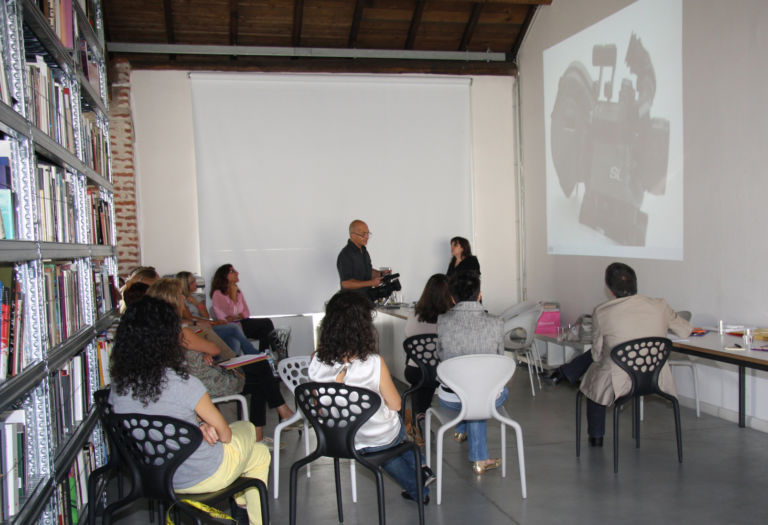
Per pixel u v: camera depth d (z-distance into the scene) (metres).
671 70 4.86
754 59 4.11
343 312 2.65
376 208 7.18
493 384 3.11
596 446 3.99
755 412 4.31
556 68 6.58
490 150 7.49
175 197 6.74
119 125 6.46
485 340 3.29
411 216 7.27
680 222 4.82
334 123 7.06
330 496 3.34
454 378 3.08
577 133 6.22
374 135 7.16
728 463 3.62
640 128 5.26
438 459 3.15
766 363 3.12
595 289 6.00
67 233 2.68
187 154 6.76
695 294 4.70
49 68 2.63
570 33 6.28
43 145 2.27
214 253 6.80
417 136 7.27
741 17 4.19
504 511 3.05
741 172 4.25
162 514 2.31
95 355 3.00
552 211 6.77
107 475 3.21
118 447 2.27
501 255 7.56
